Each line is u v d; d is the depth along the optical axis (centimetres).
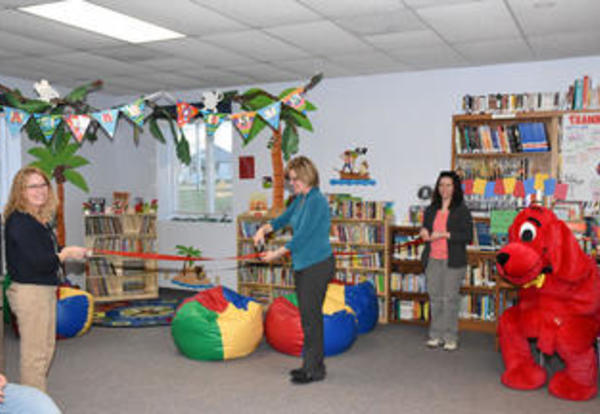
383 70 564
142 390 364
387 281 554
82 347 466
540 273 345
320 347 375
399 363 420
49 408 181
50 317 288
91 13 373
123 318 569
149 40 445
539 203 481
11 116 361
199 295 457
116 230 667
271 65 542
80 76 602
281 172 532
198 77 608
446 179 436
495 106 512
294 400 344
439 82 557
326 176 622
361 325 505
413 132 572
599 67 492
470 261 527
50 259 279
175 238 729
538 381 363
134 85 659
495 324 510
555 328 349
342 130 609
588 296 346
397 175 582
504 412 326
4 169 623
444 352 449
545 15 374
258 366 412
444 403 340
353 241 570
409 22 392
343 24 398
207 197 728
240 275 633
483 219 522
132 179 751
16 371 404
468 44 454
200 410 330
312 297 354
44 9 364
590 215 478
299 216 348
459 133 531
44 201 280
